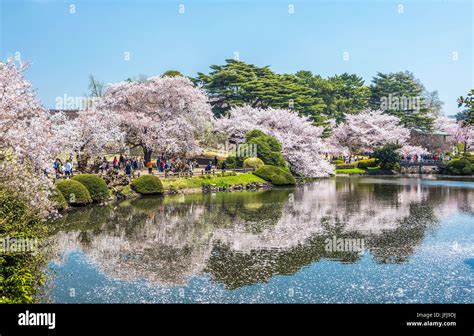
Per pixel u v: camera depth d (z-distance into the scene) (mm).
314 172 60344
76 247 20078
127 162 45531
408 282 15000
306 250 19297
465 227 24062
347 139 80250
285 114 62406
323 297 13789
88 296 13953
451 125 92188
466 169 68500
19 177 15617
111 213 29453
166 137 51594
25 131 21125
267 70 81812
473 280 15117
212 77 74812
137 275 15992
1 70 23875
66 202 30000
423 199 36688
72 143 37188
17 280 12852
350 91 94062
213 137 60625
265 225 25203
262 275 15898
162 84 53562
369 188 46719
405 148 79812
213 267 16891
